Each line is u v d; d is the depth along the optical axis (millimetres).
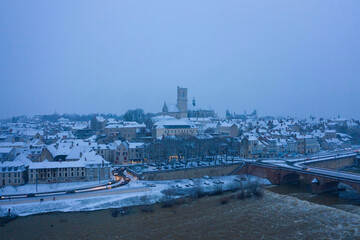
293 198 135250
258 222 105375
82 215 112312
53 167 146875
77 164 151375
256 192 139875
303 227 100562
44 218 108938
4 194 127688
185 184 154000
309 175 148500
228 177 175875
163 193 134750
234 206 123812
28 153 170750
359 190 124375
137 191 136375
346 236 93375
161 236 94312
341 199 133500
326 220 106688
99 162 154375
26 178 149375
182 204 126625
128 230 98938
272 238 92562
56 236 94375
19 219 107812
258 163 184125
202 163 190625
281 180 165750
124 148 192875
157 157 197500
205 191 143000
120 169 176375
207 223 104875
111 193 131750
